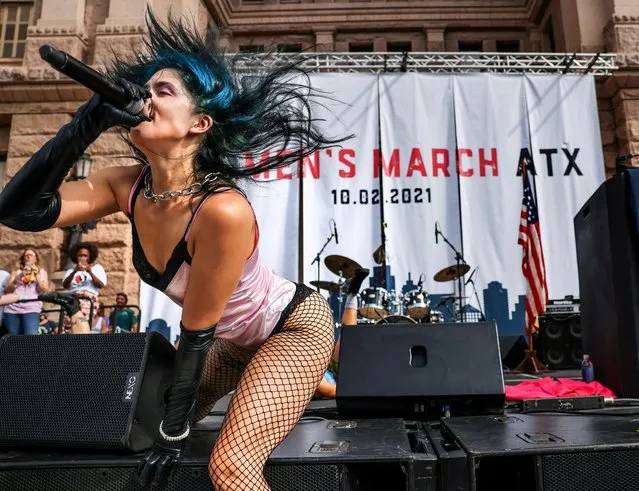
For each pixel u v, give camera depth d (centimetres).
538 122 877
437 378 213
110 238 863
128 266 860
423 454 147
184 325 148
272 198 821
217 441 145
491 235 839
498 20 1282
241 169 167
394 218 839
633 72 934
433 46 1279
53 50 110
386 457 141
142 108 137
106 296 846
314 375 163
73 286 637
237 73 166
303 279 809
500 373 212
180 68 150
